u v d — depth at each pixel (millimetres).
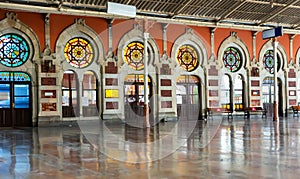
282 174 6895
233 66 24562
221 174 6973
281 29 20172
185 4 20469
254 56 24938
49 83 19719
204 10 22109
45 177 6980
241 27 23938
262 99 25266
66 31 20094
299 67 26156
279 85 26125
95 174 7191
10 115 19156
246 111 24078
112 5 16344
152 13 21203
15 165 8227
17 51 19281
